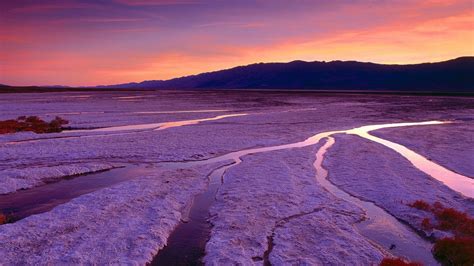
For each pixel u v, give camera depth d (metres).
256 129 42.28
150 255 12.50
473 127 45.06
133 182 20.52
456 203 17.58
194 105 81.06
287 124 47.31
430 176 22.17
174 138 35.41
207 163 26.27
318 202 17.78
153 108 71.25
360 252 12.86
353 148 30.81
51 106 72.12
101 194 18.20
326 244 13.41
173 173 22.69
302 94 156.12
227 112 64.75
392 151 29.58
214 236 13.96
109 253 12.37
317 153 29.45
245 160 26.38
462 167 24.69
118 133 38.69
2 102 81.75
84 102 85.94
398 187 19.97
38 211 16.59
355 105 85.38
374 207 17.61
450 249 12.40
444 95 149.88
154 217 15.57
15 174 21.72
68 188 20.08
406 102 98.56
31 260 11.75
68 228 14.22
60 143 32.09
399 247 13.50
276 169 23.69
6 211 16.52
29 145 30.89
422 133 39.72
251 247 13.21
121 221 15.01
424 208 16.50
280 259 12.27
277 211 16.52
